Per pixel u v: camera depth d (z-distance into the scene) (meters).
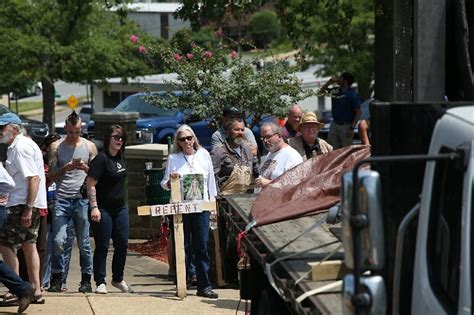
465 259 6.49
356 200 6.61
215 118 24.30
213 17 28.45
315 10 30.34
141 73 61.00
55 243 16.97
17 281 14.12
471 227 6.54
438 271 6.88
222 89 24.02
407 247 7.34
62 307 15.21
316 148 17.17
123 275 17.94
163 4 83.19
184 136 16.52
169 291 17.55
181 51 25.83
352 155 11.84
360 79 66.81
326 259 8.70
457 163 6.78
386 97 23.64
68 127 17.20
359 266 6.60
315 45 67.25
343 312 7.00
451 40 11.12
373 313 6.70
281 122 24.48
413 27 11.27
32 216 14.88
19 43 57.75
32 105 100.31
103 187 16.55
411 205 7.41
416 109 7.51
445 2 11.05
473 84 10.75
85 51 59.66
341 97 28.77
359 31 65.38
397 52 11.84
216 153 17.58
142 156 23.56
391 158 6.74
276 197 11.41
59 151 17.30
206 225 16.59
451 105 7.50
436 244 6.94
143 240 23.62
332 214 9.13
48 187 17.55
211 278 18.42
